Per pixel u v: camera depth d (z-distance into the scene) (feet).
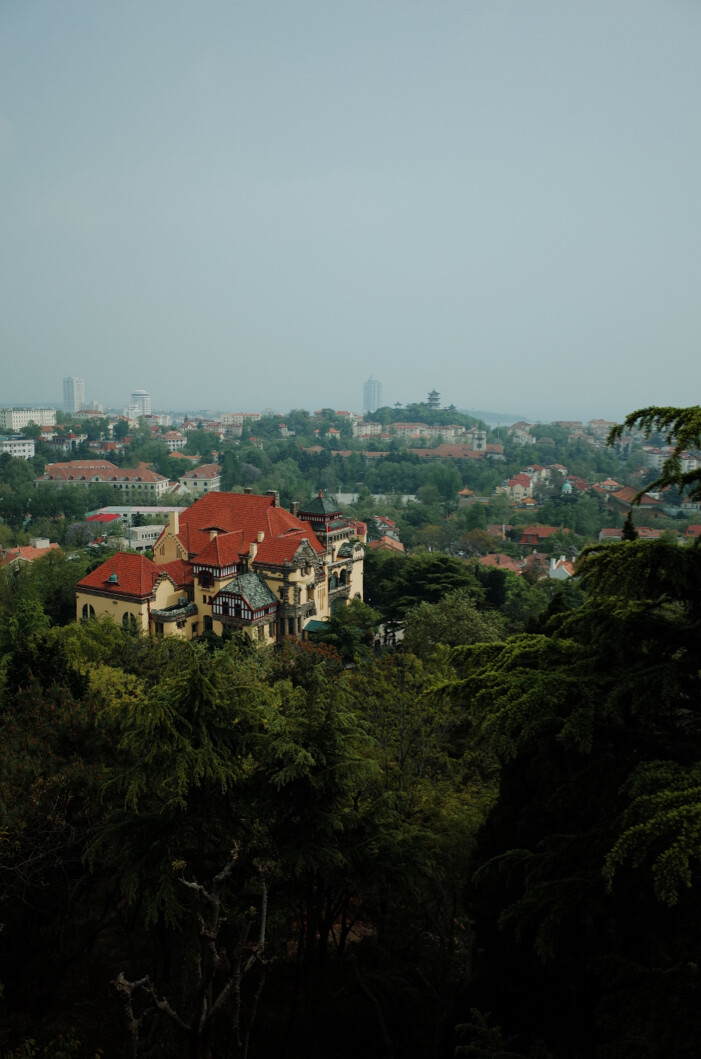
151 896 69.62
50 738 92.58
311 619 257.96
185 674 77.51
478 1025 63.67
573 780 57.77
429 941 93.81
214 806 75.20
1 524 577.02
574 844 54.44
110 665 177.58
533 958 64.95
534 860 57.72
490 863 61.05
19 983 84.48
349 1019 85.92
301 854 71.82
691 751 52.26
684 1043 43.37
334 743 76.43
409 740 116.57
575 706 51.39
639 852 40.68
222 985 87.40
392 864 78.23
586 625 57.57
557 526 630.33
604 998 50.11
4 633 234.79
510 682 52.95
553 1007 64.34
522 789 73.67
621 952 56.49
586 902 50.49
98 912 93.86
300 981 90.99
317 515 282.56
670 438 50.80
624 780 53.01
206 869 72.90
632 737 54.39
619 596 55.11
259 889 75.46
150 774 73.97
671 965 51.83
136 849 73.20
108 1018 85.92
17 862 80.43
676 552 48.88
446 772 117.50
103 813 84.33
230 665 84.58
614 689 49.57
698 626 52.80
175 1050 75.15
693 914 51.67
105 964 96.63
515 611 266.16
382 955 92.07
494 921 70.38
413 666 145.59
